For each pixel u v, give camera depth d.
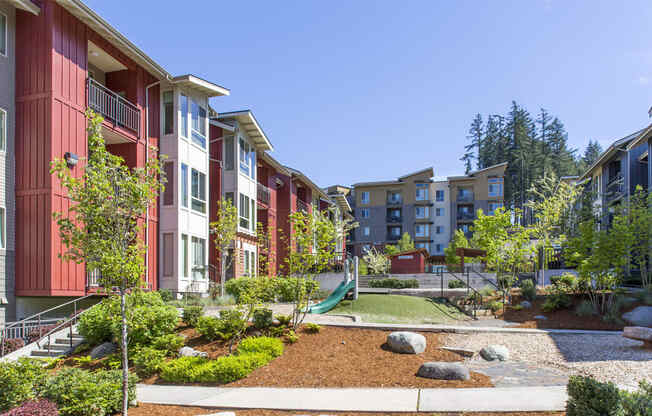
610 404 5.52
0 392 7.25
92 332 11.80
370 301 17.44
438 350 11.23
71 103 14.81
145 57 17.89
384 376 9.30
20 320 13.62
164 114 19.94
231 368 9.32
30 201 13.91
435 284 24.41
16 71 14.37
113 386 7.65
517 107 67.06
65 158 14.30
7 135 13.94
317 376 9.38
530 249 20.08
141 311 11.55
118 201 7.35
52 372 10.30
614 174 33.00
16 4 13.73
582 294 18.06
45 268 13.58
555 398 7.35
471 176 62.34
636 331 12.33
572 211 26.59
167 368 9.63
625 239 16.17
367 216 63.91
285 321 12.84
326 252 12.78
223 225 20.64
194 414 7.39
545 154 67.38
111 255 7.16
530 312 17.22
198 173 21.17
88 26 15.80
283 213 34.44
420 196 62.84
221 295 19.47
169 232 19.16
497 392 7.86
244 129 25.94
